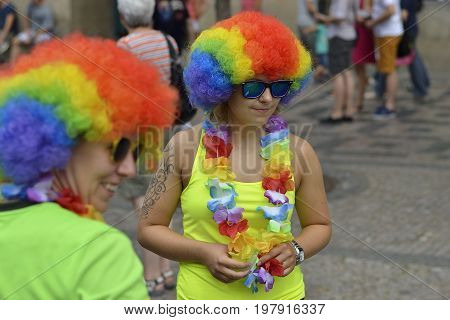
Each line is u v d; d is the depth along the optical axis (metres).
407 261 3.65
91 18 4.77
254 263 1.87
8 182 1.29
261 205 1.90
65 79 1.24
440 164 5.01
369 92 6.14
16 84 1.26
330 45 5.85
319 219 2.05
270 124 1.96
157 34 3.00
